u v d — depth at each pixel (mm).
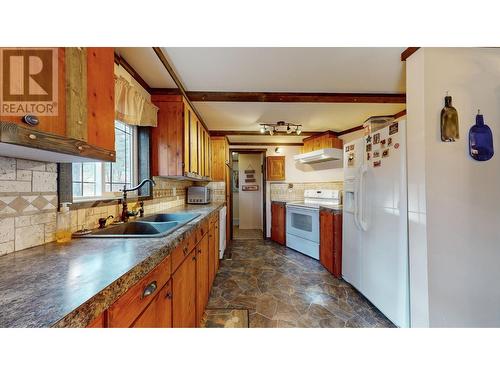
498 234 1504
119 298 695
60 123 767
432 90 1499
